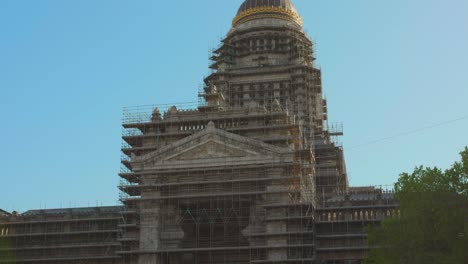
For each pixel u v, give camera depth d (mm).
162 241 103125
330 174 127938
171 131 117312
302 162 111938
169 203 104562
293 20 150500
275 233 98750
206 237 108375
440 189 76188
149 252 101562
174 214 104312
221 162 104625
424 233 75438
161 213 104250
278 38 146000
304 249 99500
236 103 138375
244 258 102438
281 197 101125
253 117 115312
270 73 139750
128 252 101688
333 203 107562
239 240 104812
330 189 126500
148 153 108250
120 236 110625
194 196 102500
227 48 146625
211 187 104438
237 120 116062
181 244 103188
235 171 104562
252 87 139500
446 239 73125
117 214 115062
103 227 114812
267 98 137125
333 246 103125
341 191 128375
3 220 117812
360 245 102125
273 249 98500
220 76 140125
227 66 144250
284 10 150000
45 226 116562
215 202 104688
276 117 115312
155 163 106500
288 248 98438
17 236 115500
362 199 108125
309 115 135125
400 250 77500
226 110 117500
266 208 100812
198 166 105062
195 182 103625
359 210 105000
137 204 107750
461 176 76375
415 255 75562
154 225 103250
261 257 100312
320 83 142625
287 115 114938
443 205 74500
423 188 77688
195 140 106625
